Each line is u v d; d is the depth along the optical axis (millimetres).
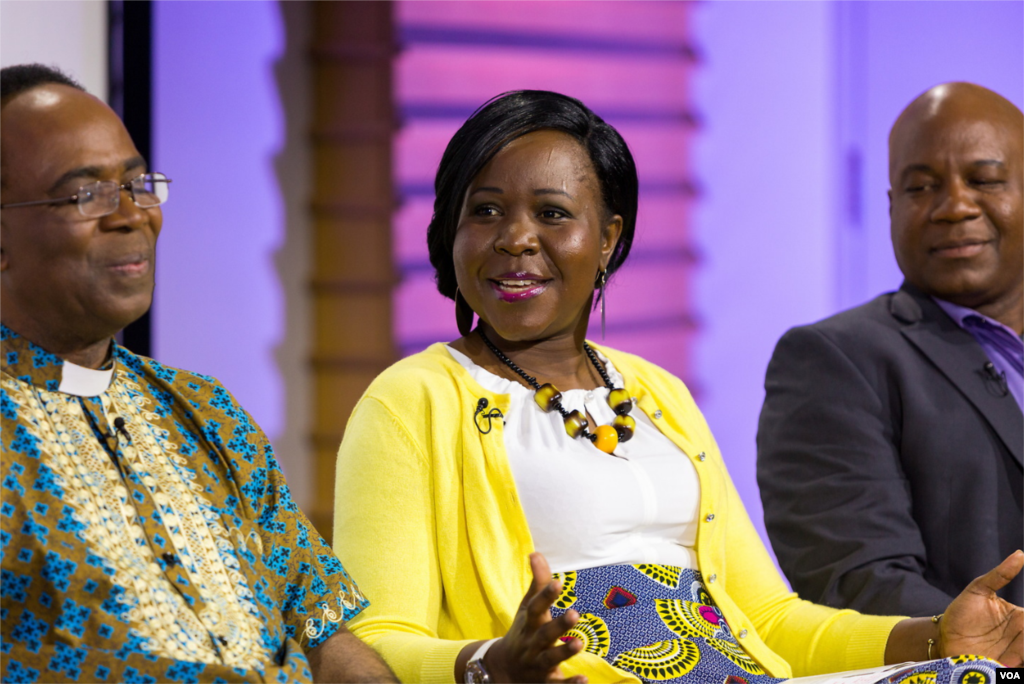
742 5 18234
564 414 6512
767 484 8375
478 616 6133
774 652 6703
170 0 16047
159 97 16016
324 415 17094
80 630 4559
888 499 7828
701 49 18531
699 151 18516
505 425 6461
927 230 8461
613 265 7297
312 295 17156
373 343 17281
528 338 6656
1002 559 7816
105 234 4906
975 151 8359
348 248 17266
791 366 8539
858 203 17719
